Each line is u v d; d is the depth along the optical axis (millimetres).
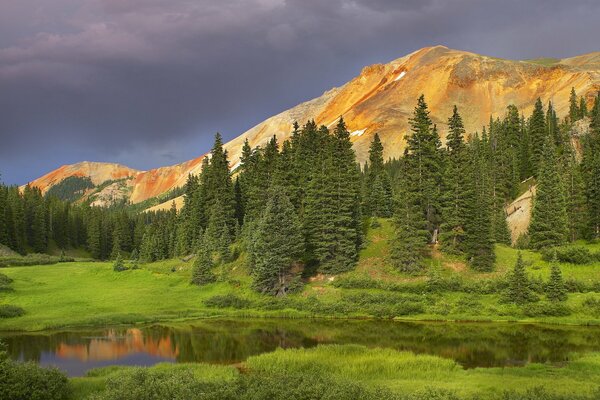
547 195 78000
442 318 59031
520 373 33000
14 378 25547
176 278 79688
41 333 52656
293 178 84750
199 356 42156
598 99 126188
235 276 78312
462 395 26156
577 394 25328
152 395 22531
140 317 59406
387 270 72375
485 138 141250
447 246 75438
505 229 94688
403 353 38406
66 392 27344
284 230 69812
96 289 74688
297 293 69500
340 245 74125
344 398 21547
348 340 47812
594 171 82562
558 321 55688
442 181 78812
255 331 53188
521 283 60969
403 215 72438
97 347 46000
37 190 192625
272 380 23469
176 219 132250
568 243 77125
